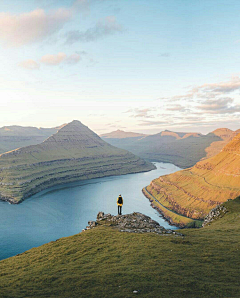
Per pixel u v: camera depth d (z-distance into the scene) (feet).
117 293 85.46
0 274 119.14
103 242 149.48
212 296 81.25
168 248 131.34
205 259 114.21
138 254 122.83
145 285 89.76
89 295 86.38
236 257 116.78
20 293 92.48
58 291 91.76
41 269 118.52
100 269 108.99
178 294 82.84
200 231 183.52
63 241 163.12
